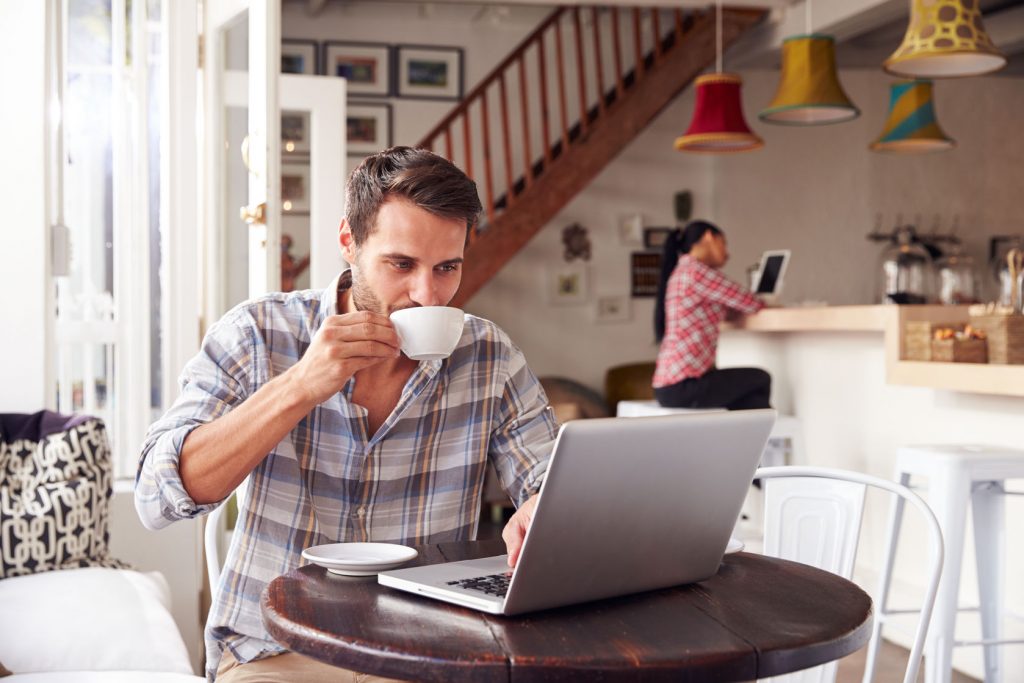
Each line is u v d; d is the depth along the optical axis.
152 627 2.47
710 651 1.14
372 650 1.14
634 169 8.22
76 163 3.54
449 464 1.73
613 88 7.95
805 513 2.07
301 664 1.55
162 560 3.38
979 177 7.95
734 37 7.21
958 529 2.94
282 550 1.63
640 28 7.98
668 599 1.37
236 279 3.49
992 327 3.42
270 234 3.06
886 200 7.94
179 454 1.44
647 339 8.24
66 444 2.86
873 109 7.93
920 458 3.06
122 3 3.54
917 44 3.82
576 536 1.24
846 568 1.99
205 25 3.58
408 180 1.49
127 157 3.56
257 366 1.64
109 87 3.56
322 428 1.64
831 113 5.19
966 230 7.94
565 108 7.26
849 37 7.04
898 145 5.43
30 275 3.12
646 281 8.23
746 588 1.44
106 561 2.85
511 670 1.09
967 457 2.95
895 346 3.78
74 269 3.55
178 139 3.57
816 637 1.21
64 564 2.75
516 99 8.02
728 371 4.89
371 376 1.65
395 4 7.79
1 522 2.72
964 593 3.67
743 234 8.05
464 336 1.75
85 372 3.56
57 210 3.18
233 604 1.61
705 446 1.32
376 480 1.68
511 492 1.80
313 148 5.19
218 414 1.58
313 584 1.42
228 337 1.65
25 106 3.11
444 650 1.13
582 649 1.14
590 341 8.17
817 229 8.02
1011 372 3.20
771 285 5.30
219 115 3.56
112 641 2.38
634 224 8.20
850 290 7.97
